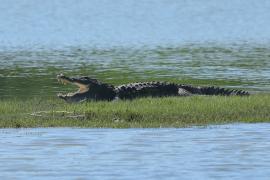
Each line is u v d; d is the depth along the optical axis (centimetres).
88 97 9206
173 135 7294
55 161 6306
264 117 8056
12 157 6450
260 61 14812
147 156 6462
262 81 11656
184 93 9481
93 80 9294
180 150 6675
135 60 15225
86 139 7125
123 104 8562
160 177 5800
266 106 8438
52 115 8088
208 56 16025
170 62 14738
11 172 5978
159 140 7069
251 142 6981
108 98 9281
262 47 18575
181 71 13100
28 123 7781
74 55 16538
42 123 7781
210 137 7200
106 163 6228
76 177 5822
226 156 6450
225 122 7869
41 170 6022
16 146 6862
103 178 5781
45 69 13600
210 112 8150
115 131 7488
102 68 13725
